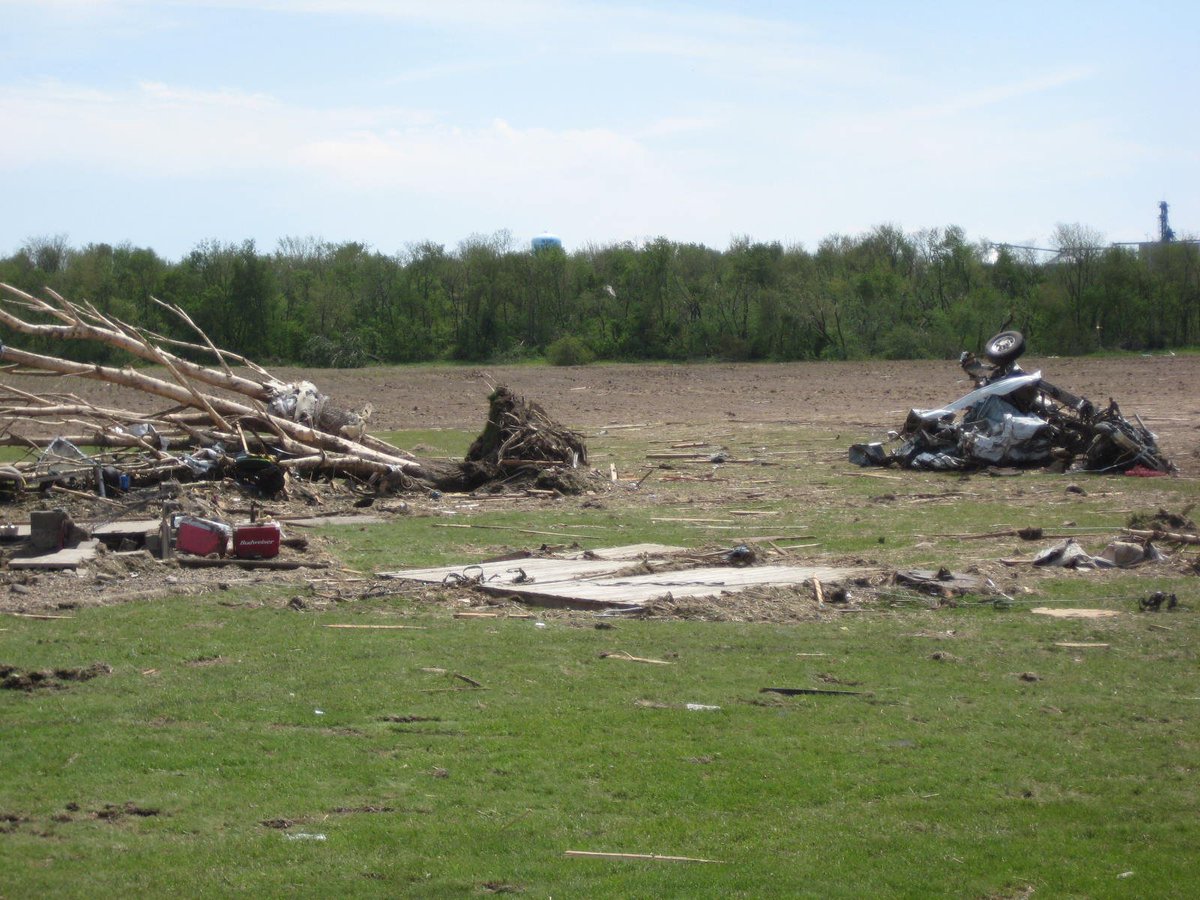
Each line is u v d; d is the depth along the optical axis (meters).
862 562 15.31
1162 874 6.44
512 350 77.06
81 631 11.71
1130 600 12.95
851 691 9.75
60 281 68.00
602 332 78.06
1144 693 9.69
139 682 9.93
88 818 7.10
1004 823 7.12
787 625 12.11
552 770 7.93
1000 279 83.31
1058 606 12.80
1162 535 16.06
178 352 68.81
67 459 20.39
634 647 11.18
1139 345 77.44
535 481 23.39
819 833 6.97
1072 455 25.64
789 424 37.84
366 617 12.44
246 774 7.81
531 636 11.60
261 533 15.41
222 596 13.41
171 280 72.19
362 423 24.95
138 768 7.91
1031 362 67.00
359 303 80.12
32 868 6.38
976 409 26.59
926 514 19.80
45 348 52.50
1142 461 24.80
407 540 17.59
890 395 48.78
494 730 8.73
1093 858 6.65
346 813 7.21
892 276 79.81
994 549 16.28
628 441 33.50
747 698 9.55
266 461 21.28
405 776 7.81
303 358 72.56
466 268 80.94
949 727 8.84
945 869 6.50
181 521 15.84
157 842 6.76
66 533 15.67
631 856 6.63
